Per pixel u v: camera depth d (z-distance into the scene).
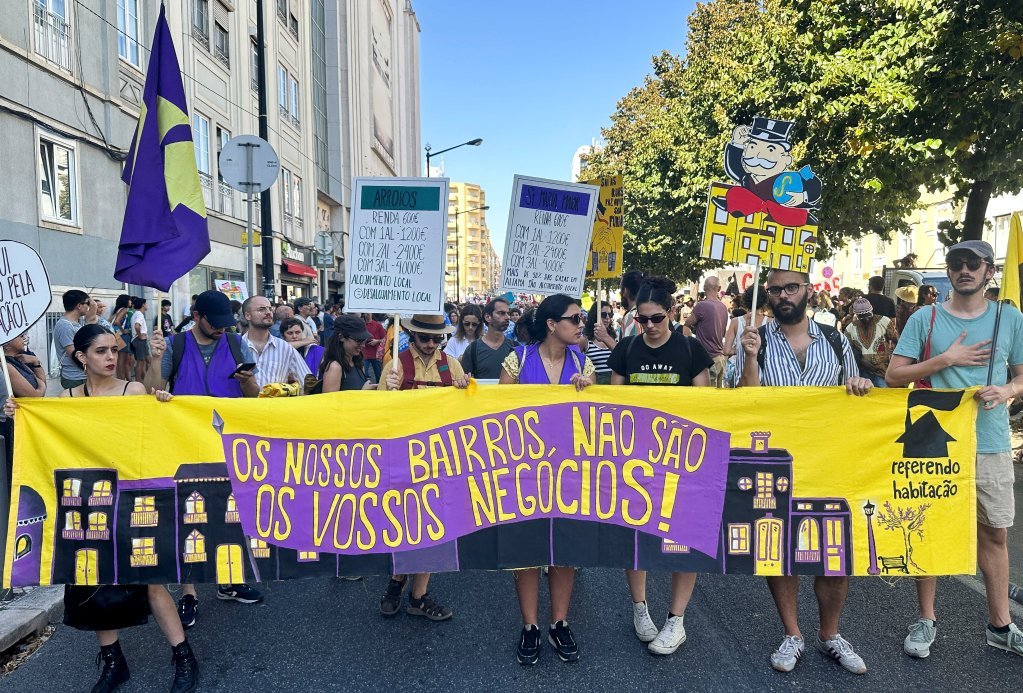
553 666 3.83
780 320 4.04
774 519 3.80
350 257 4.27
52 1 12.62
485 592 4.89
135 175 4.53
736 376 4.86
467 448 3.82
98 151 14.13
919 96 8.43
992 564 3.90
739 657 3.92
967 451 3.76
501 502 3.83
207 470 3.70
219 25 21.16
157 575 3.63
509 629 4.29
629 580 4.16
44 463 3.64
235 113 22.19
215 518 3.70
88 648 4.13
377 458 3.78
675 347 4.04
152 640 4.18
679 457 3.82
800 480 3.79
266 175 10.76
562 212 4.77
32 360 5.64
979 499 3.86
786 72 11.73
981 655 3.90
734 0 25.59
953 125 8.11
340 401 3.76
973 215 9.62
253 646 4.09
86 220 13.70
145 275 4.53
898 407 3.78
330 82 37.50
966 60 7.75
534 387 3.84
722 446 3.81
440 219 4.21
